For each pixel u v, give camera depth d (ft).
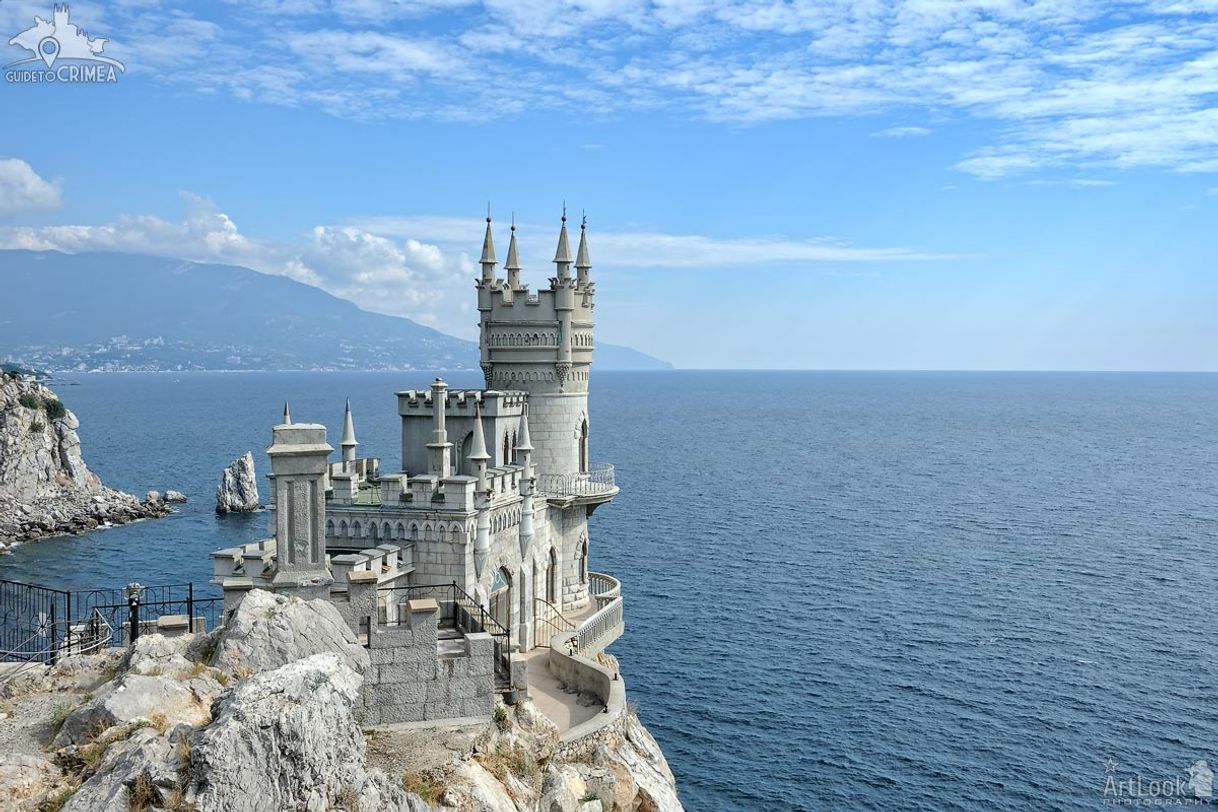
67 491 431.02
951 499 495.82
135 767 57.57
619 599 188.44
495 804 80.12
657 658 235.61
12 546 362.12
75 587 298.76
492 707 92.12
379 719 88.58
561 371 187.83
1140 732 193.77
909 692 214.69
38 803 58.75
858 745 189.16
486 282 189.37
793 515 439.63
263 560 107.34
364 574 93.20
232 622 81.00
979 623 264.31
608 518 425.69
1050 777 175.83
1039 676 223.92
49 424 438.81
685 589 298.35
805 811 164.86
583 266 192.65
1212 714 201.98
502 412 172.14
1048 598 289.74
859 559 343.87
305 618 84.28
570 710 134.82
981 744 189.16
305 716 60.85
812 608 278.46
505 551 161.38
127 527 406.00
